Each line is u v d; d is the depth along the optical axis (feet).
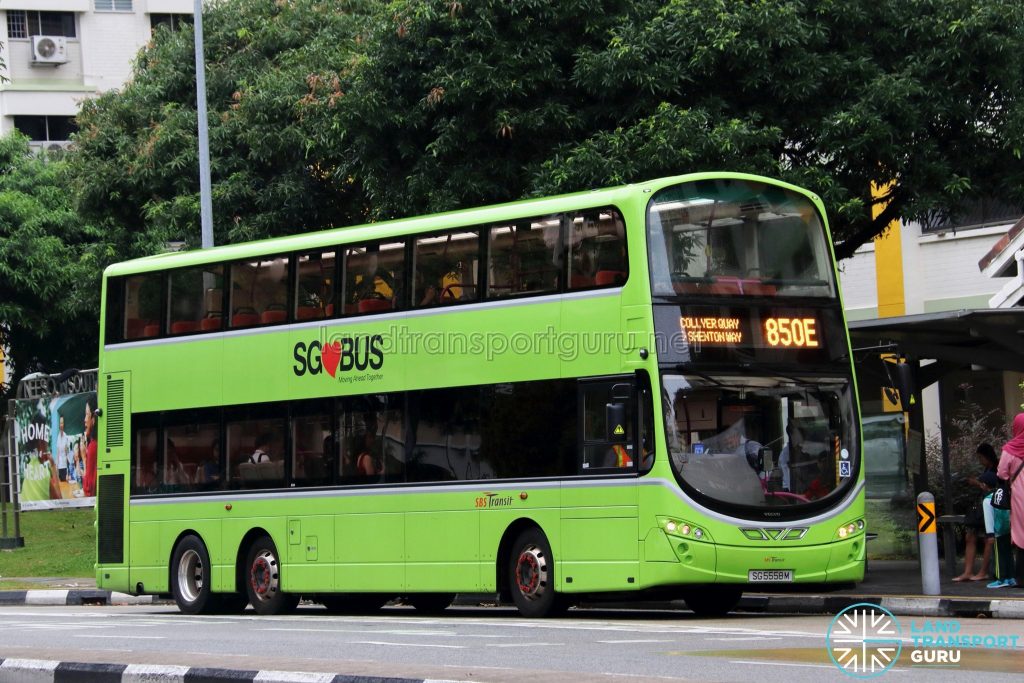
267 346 94.32
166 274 101.81
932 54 101.30
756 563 74.43
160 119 167.43
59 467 146.51
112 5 264.52
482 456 81.51
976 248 135.54
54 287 188.34
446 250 84.74
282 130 147.84
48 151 217.15
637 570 73.92
